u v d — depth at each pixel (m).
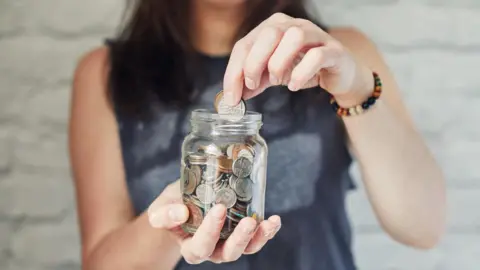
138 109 1.14
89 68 1.17
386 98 1.17
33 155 1.19
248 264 1.11
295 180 1.12
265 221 0.70
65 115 1.19
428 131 1.27
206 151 0.70
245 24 1.13
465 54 1.27
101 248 1.05
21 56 1.17
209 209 0.69
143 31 1.16
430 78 1.26
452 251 1.28
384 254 1.25
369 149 1.00
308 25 0.74
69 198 1.20
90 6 1.18
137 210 1.13
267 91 1.12
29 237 1.20
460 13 1.26
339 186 1.16
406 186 1.06
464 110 1.27
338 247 1.17
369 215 1.24
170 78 1.14
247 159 0.70
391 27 1.24
